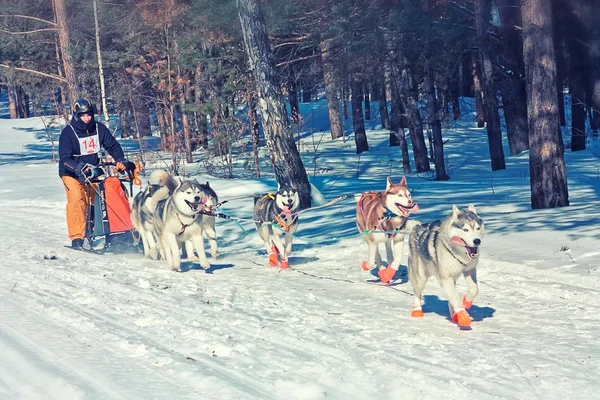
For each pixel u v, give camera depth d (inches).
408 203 347.3
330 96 1567.4
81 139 485.1
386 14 991.0
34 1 1480.1
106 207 481.4
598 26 940.0
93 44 1376.7
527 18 573.6
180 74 1180.5
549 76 561.3
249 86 1036.5
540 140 568.1
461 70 1978.3
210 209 399.2
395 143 1508.4
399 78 1139.9
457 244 255.3
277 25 953.5
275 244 415.2
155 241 456.8
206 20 992.9
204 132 1290.6
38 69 1503.4
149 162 1224.2
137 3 1189.7
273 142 655.1
